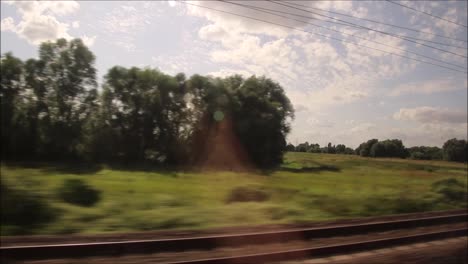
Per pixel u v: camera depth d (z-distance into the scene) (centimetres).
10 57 6025
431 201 2634
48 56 6253
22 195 1555
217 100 6888
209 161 6750
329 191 2944
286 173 5600
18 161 5669
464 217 2025
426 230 1662
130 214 1606
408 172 6525
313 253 1136
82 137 6400
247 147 6988
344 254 1176
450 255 1247
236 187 2317
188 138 6850
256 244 1255
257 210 1831
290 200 2317
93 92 6562
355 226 1525
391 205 2328
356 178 4806
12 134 5875
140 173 4334
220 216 1664
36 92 6225
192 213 1675
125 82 6525
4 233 1225
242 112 7100
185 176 4006
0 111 5847
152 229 1414
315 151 17500
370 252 1219
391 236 1484
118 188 2495
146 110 6519
